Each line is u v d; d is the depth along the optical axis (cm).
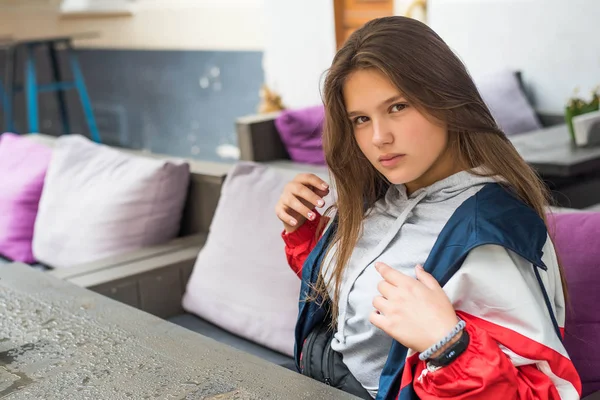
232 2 540
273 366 110
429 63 110
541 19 381
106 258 217
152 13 621
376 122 112
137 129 666
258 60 529
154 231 232
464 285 107
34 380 109
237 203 202
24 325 131
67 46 620
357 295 127
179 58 602
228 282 193
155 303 208
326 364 135
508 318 104
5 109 639
